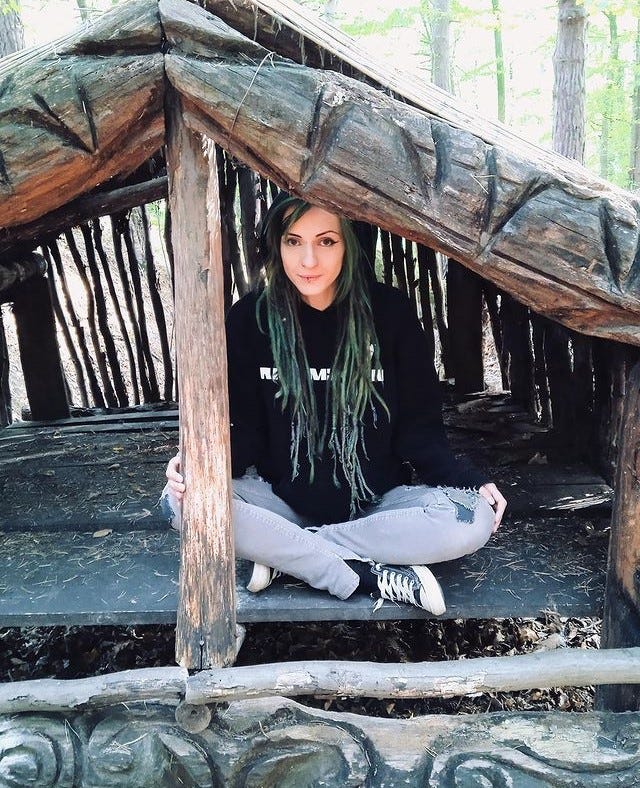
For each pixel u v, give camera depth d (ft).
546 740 5.81
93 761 5.84
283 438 6.69
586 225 4.99
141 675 5.80
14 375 19.16
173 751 5.81
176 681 5.73
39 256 12.73
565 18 23.58
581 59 23.80
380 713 8.57
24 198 5.09
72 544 8.04
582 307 5.25
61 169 4.96
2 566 7.50
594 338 9.57
